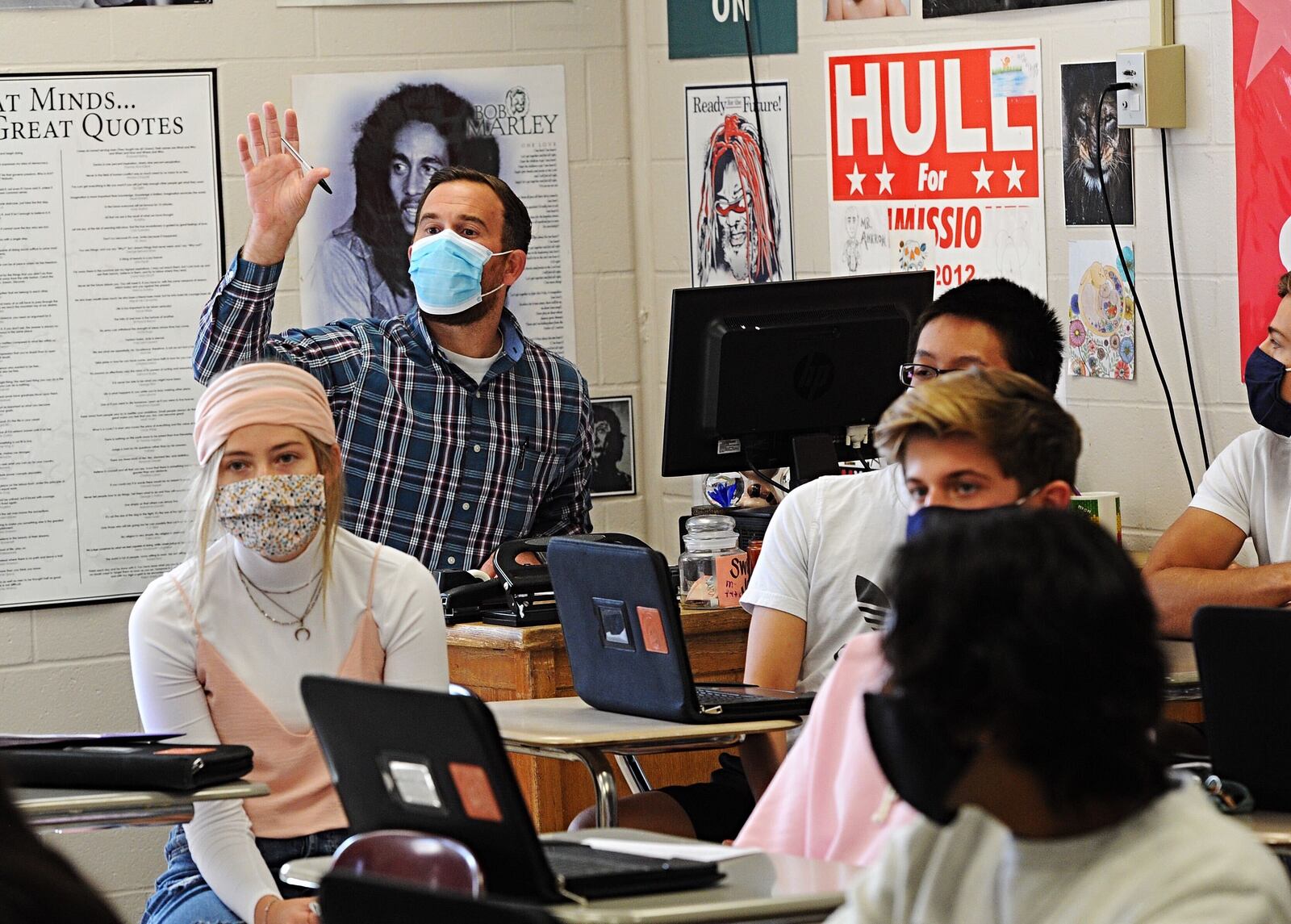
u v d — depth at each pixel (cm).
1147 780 187
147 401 671
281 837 406
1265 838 273
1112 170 548
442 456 582
